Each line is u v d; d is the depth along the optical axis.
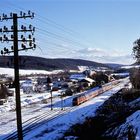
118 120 44.47
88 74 182.50
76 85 140.25
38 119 60.38
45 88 134.50
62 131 46.94
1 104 86.00
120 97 83.31
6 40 30.08
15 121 58.75
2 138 45.72
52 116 63.34
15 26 29.95
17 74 30.20
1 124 56.53
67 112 68.00
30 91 128.75
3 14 29.84
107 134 35.81
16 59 30.16
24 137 45.06
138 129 31.30
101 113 60.47
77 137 40.50
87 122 48.47
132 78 102.38
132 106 62.75
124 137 30.67
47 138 43.25
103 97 95.50
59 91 124.69
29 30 30.20
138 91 84.56
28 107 79.75
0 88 104.38
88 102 84.69
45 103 86.81
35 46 30.55
